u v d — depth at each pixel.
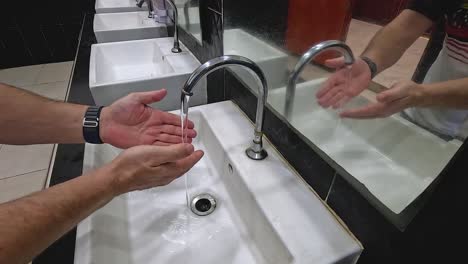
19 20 2.71
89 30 1.56
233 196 0.60
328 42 0.39
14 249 0.27
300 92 0.48
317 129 0.46
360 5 0.33
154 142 0.61
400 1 0.28
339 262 0.40
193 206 0.61
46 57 3.01
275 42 0.52
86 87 0.94
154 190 0.64
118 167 0.38
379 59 0.32
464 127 0.25
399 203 0.33
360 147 0.38
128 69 1.26
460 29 0.24
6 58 2.83
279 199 0.49
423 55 0.27
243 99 0.74
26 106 0.54
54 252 0.39
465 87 0.24
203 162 0.73
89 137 0.58
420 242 0.32
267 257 0.48
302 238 0.42
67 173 0.54
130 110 0.58
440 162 0.28
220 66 0.42
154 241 0.53
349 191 0.42
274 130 0.61
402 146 0.32
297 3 0.44
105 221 0.48
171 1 1.06
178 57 1.09
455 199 0.27
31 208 0.30
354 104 0.38
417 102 0.29
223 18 0.69
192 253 0.51
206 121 0.72
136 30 1.46
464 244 0.27
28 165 1.59
